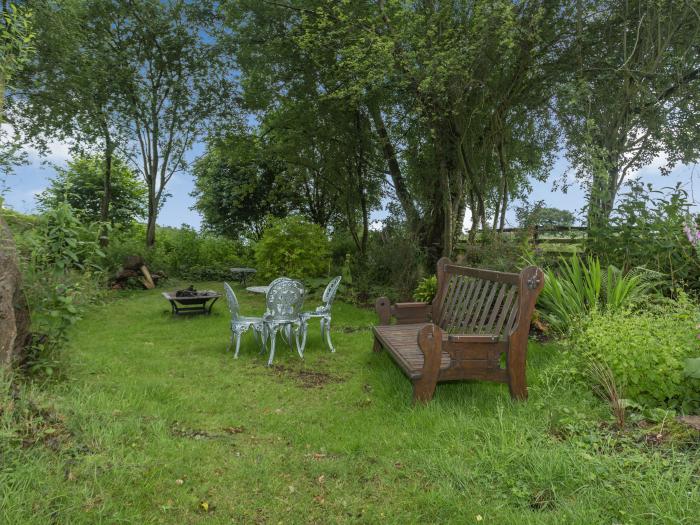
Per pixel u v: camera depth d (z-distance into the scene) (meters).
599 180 7.72
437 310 5.77
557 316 5.88
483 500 2.46
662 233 6.41
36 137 14.06
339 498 2.58
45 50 11.58
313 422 3.83
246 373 5.31
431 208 11.98
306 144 14.16
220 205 22.41
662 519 2.10
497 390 4.28
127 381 4.46
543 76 9.58
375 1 9.95
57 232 4.50
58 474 2.47
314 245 12.48
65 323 4.45
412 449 3.11
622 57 8.63
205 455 3.04
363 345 6.71
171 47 15.84
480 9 7.83
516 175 13.43
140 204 24.98
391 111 12.09
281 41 12.02
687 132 8.61
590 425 3.19
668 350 3.53
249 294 12.61
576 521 2.17
